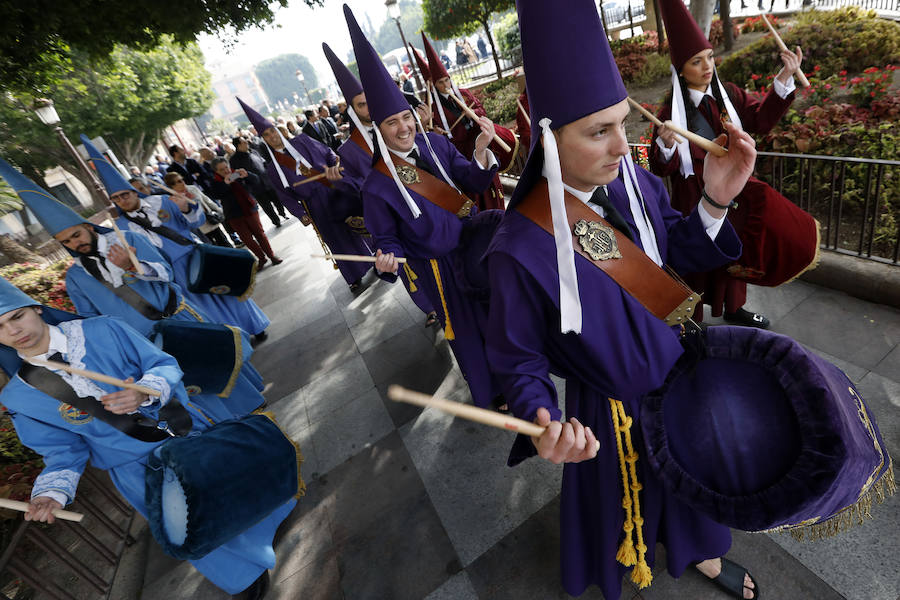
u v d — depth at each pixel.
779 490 1.11
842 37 6.86
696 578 1.84
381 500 2.61
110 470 2.12
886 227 3.20
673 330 1.30
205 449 2.03
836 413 1.06
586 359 1.30
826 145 3.77
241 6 6.20
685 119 2.43
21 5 4.75
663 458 1.28
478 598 2.01
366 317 4.62
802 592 1.71
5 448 3.36
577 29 0.96
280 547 2.51
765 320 2.86
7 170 2.58
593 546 1.65
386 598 2.12
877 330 2.56
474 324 2.77
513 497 2.38
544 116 1.07
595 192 1.22
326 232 5.07
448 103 4.38
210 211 6.59
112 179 3.60
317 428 3.31
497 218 2.50
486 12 15.97
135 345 2.06
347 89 3.44
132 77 21.02
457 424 2.95
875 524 1.81
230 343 2.84
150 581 2.54
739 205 2.20
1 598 2.37
